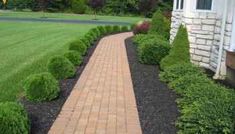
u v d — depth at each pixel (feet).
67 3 170.09
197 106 16.46
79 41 42.55
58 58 29.14
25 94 22.81
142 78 30.14
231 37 31.27
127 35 77.10
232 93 19.11
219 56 32.22
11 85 27.27
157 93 25.04
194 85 21.63
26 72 32.55
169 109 21.44
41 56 42.88
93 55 44.37
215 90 19.80
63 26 95.96
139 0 157.89
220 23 33.47
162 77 28.63
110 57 42.86
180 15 43.70
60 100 22.86
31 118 19.33
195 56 36.83
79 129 18.19
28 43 56.34
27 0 169.89
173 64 30.63
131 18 151.53
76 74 31.40
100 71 33.45
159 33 57.72
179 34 31.94
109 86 27.35
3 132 14.75
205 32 36.01
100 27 74.49
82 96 24.25
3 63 37.06
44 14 148.56
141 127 18.62
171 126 18.74
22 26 90.58
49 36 68.59
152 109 21.49
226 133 14.98
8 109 15.49
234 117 15.43
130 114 20.63
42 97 21.95
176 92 24.45
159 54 36.04
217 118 15.35
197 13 36.29
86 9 168.66
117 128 18.43
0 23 97.96
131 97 24.18
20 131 15.28
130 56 43.88
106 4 169.68
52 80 22.49
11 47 50.75
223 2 32.94
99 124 18.94
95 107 21.85
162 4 157.07
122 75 31.63
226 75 32.09
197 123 15.66
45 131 17.79
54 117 19.80
